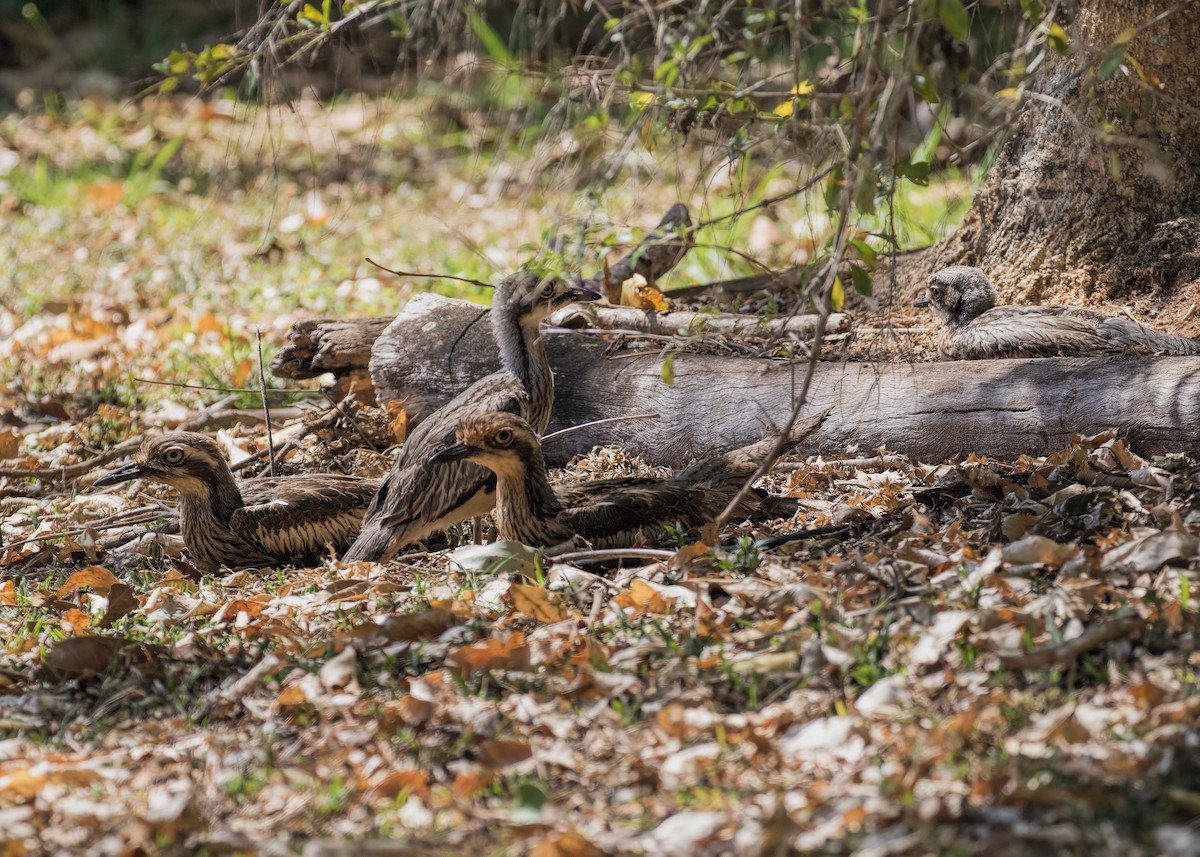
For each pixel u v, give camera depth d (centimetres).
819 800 656
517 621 905
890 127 900
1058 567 882
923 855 600
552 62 1142
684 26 1060
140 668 888
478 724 761
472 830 670
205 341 1867
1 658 950
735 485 1109
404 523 1131
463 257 2162
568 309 1463
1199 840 587
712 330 1418
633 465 1341
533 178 1147
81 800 725
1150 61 1348
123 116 3316
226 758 763
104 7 3928
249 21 3169
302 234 2402
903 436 1205
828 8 1042
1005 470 1114
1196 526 909
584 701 782
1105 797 625
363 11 1138
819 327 879
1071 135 1416
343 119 3042
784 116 973
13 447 1526
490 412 1055
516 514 1055
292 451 1455
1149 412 1093
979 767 665
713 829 639
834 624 826
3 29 3838
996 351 1304
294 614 975
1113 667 736
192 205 2653
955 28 817
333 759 746
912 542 962
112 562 1241
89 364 1812
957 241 1545
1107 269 1415
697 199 2169
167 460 1173
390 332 1463
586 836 654
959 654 770
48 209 2711
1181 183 1385
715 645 831
